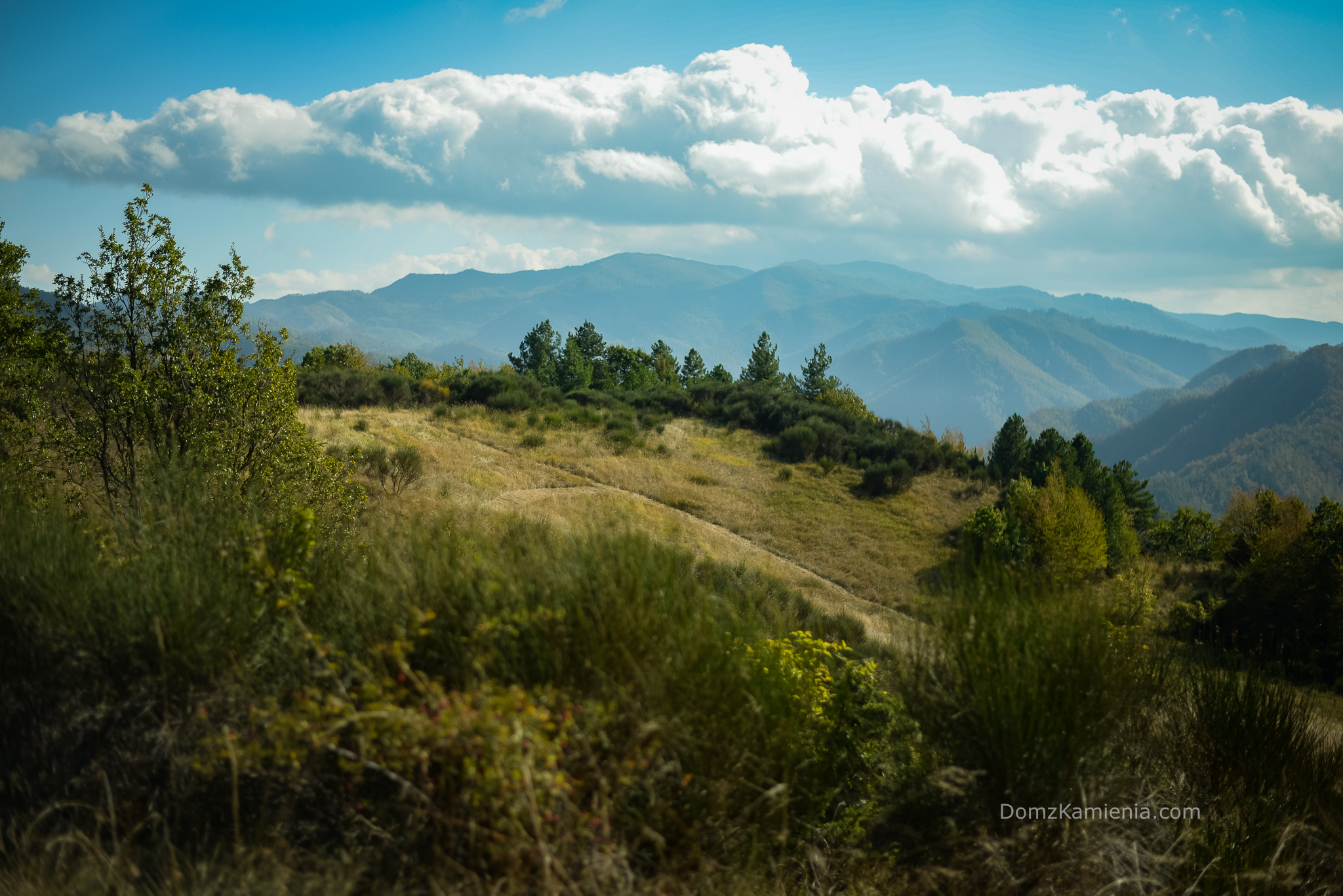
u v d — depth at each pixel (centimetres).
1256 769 305
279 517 407
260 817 229
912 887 250
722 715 247
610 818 213
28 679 263
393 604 266
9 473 580
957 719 268
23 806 236
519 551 301
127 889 195
